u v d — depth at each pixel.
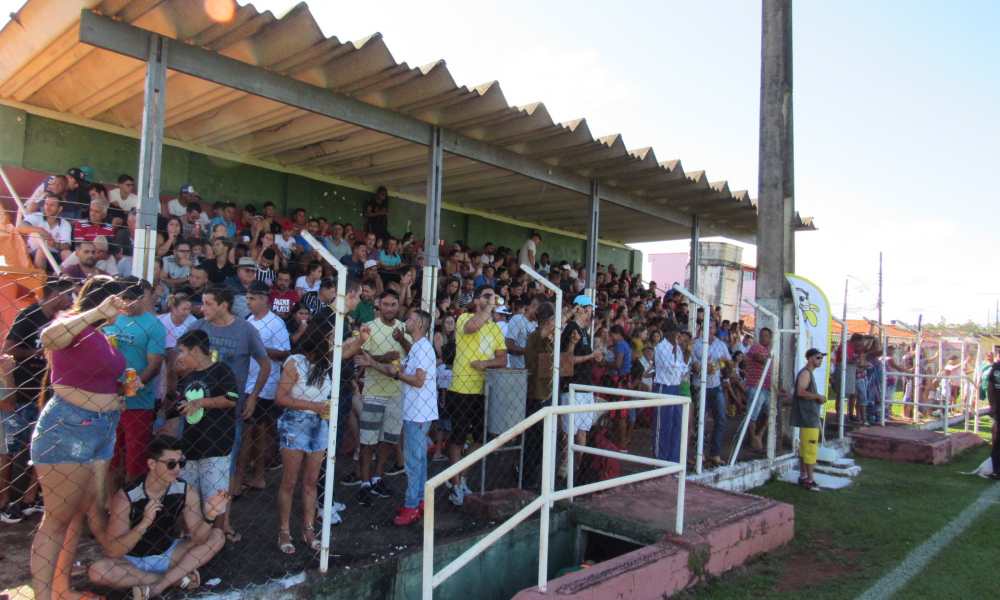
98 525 3.51
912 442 9.76
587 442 6.35
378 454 5.45
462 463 3.55
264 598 3.45
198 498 3.60
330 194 10.63
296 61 5.80
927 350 18.50
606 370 7.75
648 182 10.13
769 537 5.51
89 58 6.43
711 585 4.71
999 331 26.28
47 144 7.79
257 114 7.61
